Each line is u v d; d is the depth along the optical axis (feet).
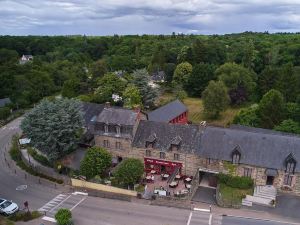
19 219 149.69
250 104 346.13
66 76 440.45
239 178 171.53
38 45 636.48
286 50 464.24
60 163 194.08
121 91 331.57
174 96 385.09
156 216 151.43
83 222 147.33
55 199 168.25
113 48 649.61
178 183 180.65
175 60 501.56
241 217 148.66
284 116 247.70
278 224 142.82
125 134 196.85
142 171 176.14
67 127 188.96
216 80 375.04
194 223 144.66
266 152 170.60
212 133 185.98
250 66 421.18
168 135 193.47
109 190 173.68
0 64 447.83
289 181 165.48
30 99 363.76
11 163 212.43
